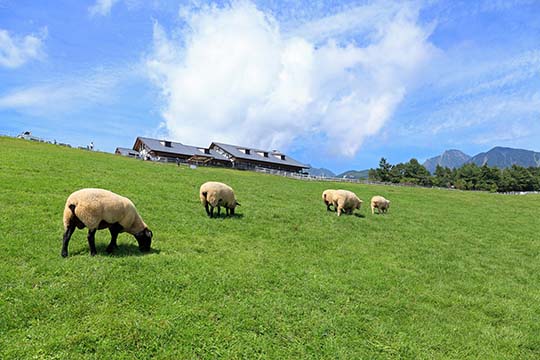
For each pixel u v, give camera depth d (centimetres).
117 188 2369
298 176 8400
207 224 1773
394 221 2597
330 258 1483
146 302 869
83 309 802
